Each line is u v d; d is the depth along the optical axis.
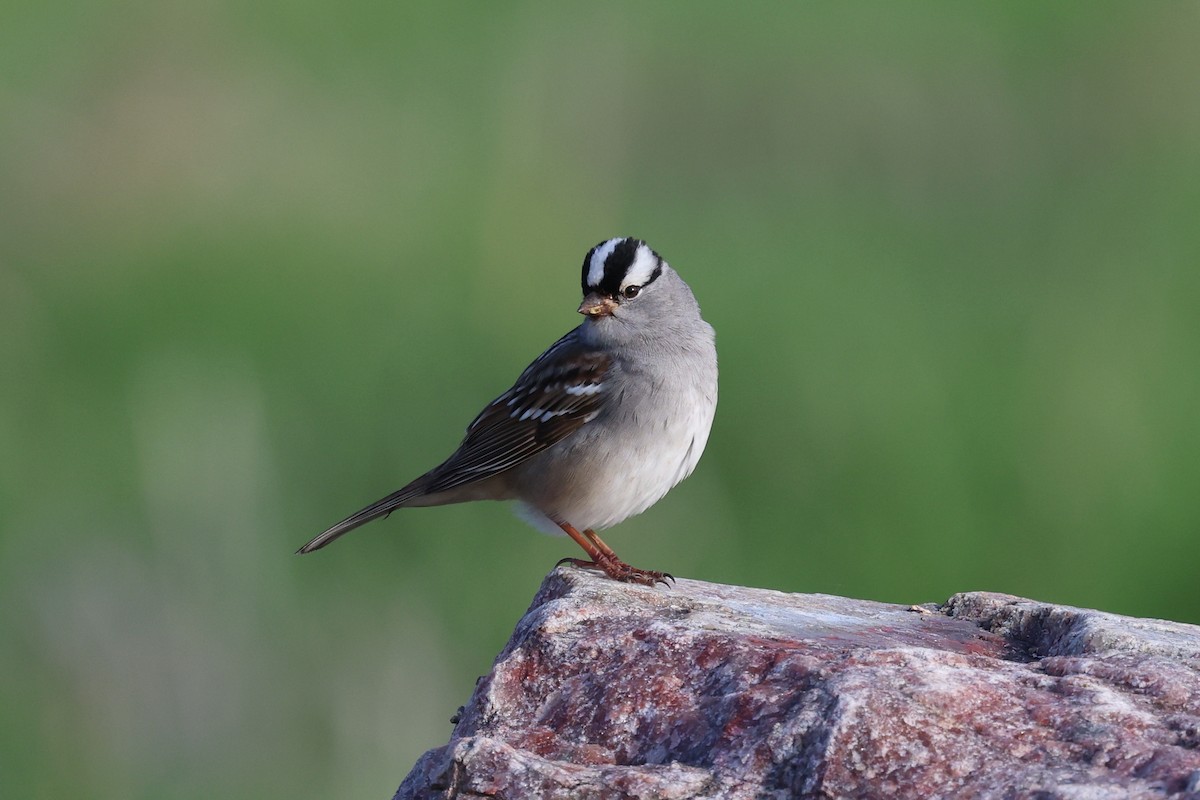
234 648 11.25
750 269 14.81
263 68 17.06
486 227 15.12
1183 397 13.45
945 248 15.69
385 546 11.87
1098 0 19.77
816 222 16.00
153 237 14.70
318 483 12.38
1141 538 12.44
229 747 11.00
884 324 14.11
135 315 13.86
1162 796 4.84
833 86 17.91
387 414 12.92
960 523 12.50
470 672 11.38
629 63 17.61
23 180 15.38
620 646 6.29
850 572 12.19
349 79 17.17
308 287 14.09
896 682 5.52
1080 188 16.94
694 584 8.38
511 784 5.37
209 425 12.12
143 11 17.55
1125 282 15.07
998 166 17.19
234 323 13.80
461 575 11.84
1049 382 13.49
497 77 17.36
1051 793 4.92
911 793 5.10
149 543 11.48
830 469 12.67
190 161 15.71
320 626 11.41
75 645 11.16
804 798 5.20
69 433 12.62
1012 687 5.52
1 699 11.03
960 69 18.25
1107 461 12.79
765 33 18.34
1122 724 5.27
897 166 17.17
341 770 10.97
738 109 17.38
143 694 11.09
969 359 13.73
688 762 5.56
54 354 13.56
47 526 11.74
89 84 16.59
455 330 13.83
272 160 15.63
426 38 17.75
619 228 15.52
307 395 12.95
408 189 15.38
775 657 5.97
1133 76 18.52
